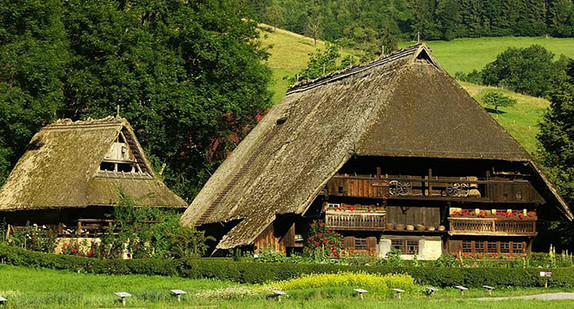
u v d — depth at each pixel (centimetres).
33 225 7719
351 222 6962
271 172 7875
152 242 7288
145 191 7975
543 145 9381
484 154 7038
